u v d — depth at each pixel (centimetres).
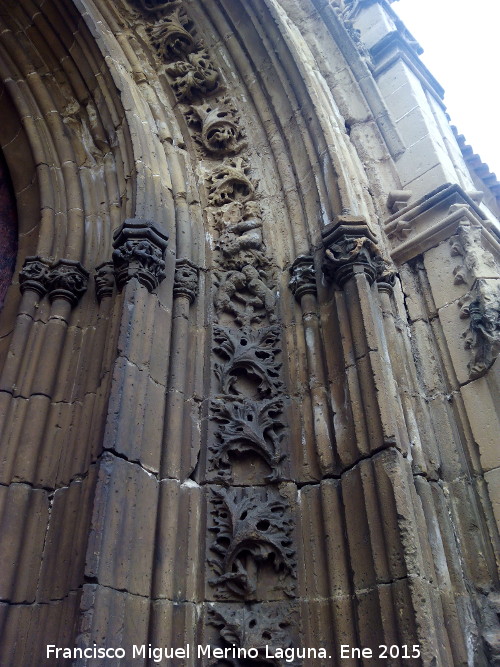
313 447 384
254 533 351
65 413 386
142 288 403
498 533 359
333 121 548
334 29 695
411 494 335
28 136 528
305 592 342
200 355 425
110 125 518
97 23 561
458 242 478
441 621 310
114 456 325
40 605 311
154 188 476
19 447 365
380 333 398
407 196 551
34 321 424
